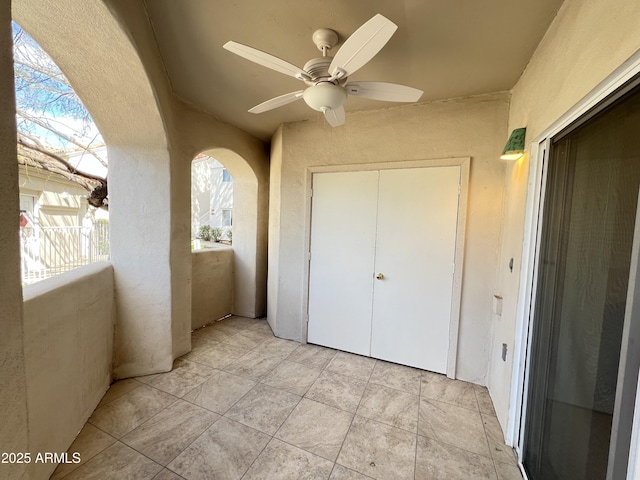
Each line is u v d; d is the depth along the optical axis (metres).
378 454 1.63
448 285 2.48
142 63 1.61
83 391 1.76
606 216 1.04
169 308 2.46
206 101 2.61
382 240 2.71
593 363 1.08
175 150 2.52
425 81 2.11
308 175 2.98
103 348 2.08
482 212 2.33
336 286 2.94
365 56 1.27
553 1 1.32
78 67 1.63
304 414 1.96
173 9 1.52
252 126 3.24
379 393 2.23
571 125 1.31
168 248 2.43
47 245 3.97
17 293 0.77
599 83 1.02
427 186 2.52
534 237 1.64
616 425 0.90
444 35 1.60
